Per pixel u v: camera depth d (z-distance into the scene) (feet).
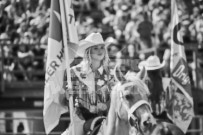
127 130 40.57
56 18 44.86
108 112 41.81
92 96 43.86
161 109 55.36
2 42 83.61
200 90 80.69
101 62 44.19
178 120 54.13
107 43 44.11
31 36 84.02
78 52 44.70
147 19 85.15
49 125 43.86
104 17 88.33
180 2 90.89
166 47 82.84
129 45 80.64
